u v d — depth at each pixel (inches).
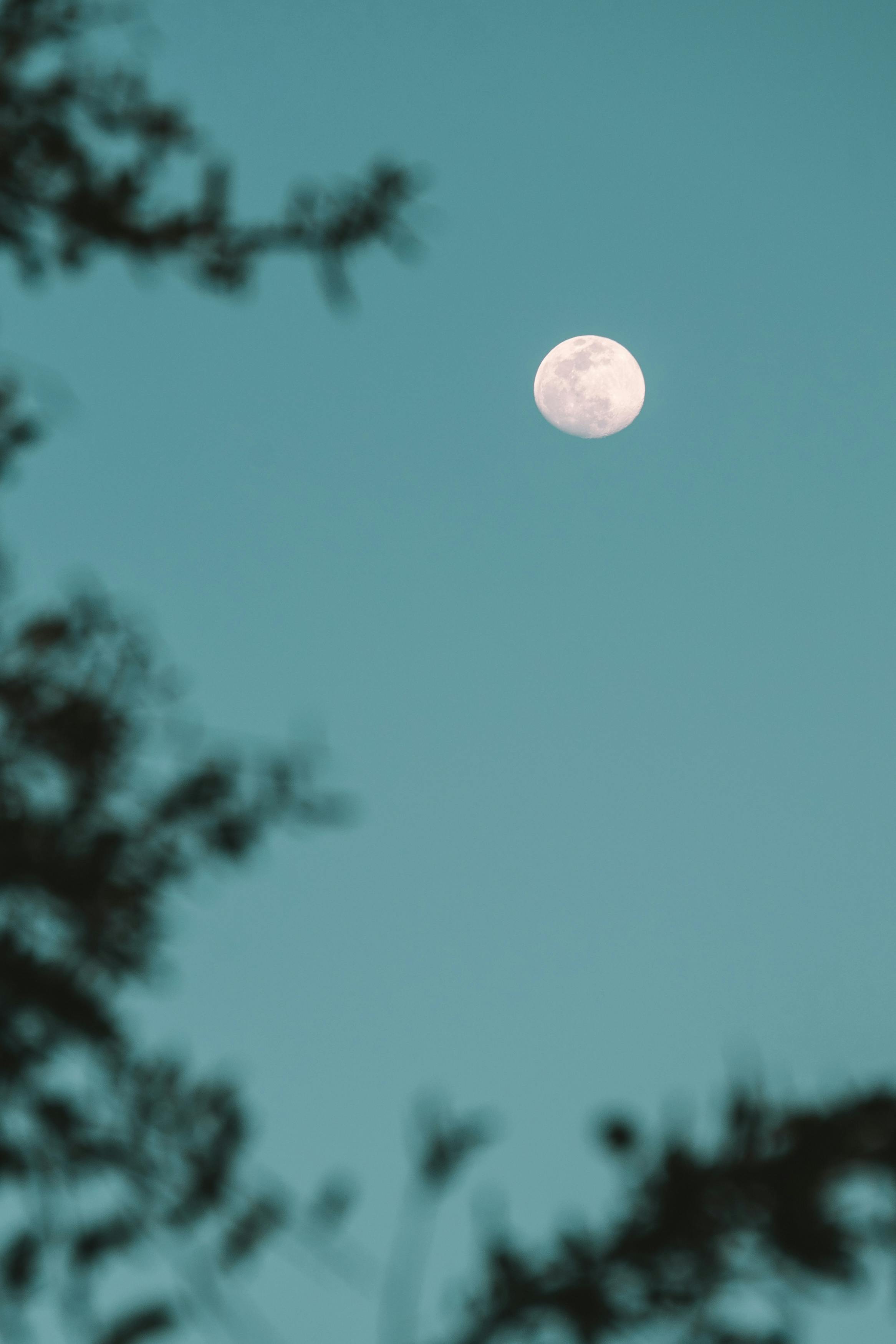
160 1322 427.2
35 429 636.1
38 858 476.7
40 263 724.7
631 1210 433.1
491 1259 435.2
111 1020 455.5
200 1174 450.9
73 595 565.0
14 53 714.2
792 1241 411.2
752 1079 434.6
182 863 532.7
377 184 696.4
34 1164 462.6
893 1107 418.3
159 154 755.4
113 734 529.0
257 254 722.2
